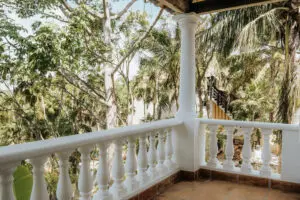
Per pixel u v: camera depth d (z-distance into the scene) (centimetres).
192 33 292
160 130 251
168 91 930
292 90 490
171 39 789
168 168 269
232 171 281
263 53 671
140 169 224
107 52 614
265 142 263
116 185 193
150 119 1091
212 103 963
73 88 757
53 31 479
